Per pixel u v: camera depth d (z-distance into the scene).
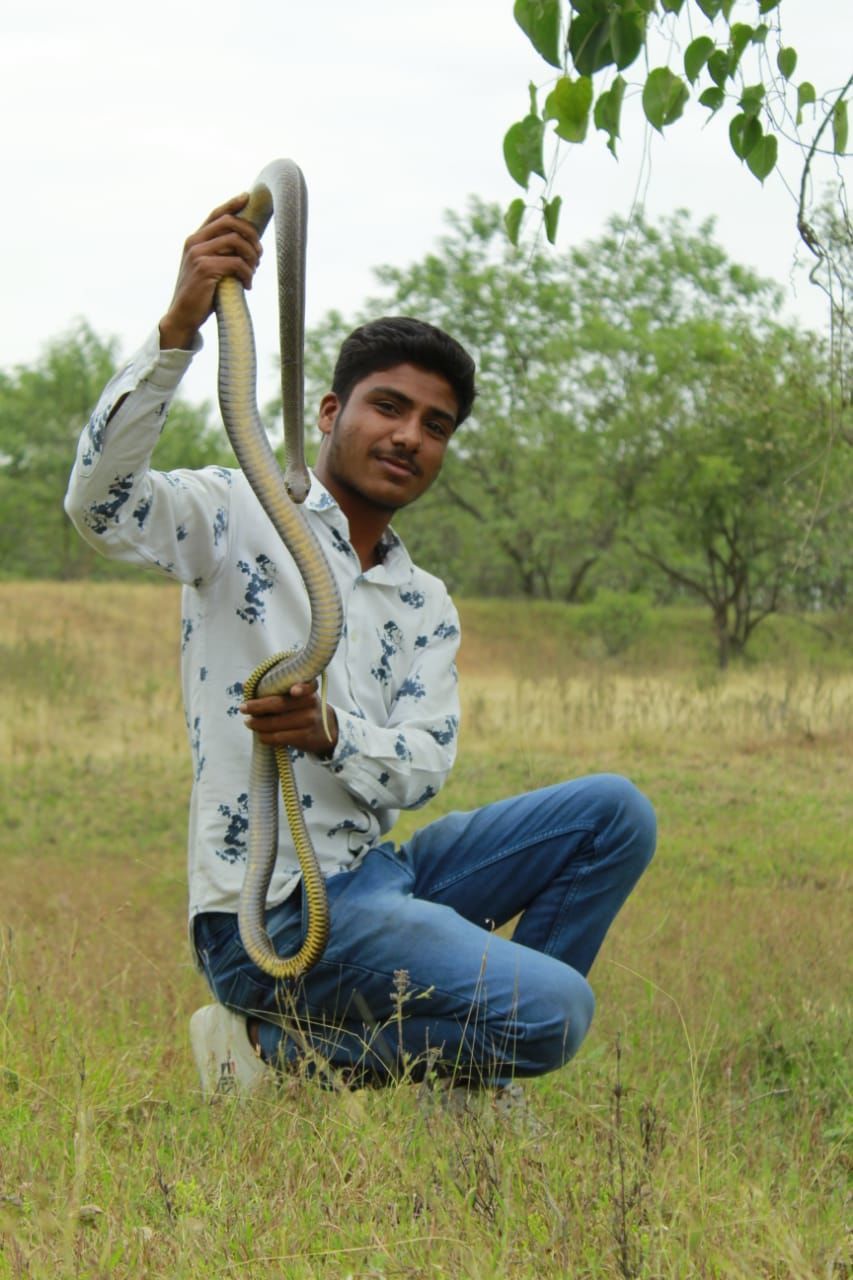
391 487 3.62
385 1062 3.42
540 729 15.81
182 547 3.43
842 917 6.88
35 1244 2.49
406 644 3.72
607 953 5.80
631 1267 2.44
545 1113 3.61
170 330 3.11
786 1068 4.44
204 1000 5.12
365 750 3.40
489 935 3.43
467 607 31.67
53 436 47.16
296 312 3.07
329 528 3.60
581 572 36.22
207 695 3.53
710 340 28.25
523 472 33.91
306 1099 3.26
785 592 29.98
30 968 5.12
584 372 32.00
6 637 22.92
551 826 3.70
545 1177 2.80
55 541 49.62
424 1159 2.99
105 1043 4.04
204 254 3.09
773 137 3.57
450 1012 3.35
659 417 28.69
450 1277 2.42
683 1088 3.96
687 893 7.66
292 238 3.05
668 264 36.16
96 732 16.16
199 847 3.54
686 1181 2.76
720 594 32.72
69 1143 3.00
